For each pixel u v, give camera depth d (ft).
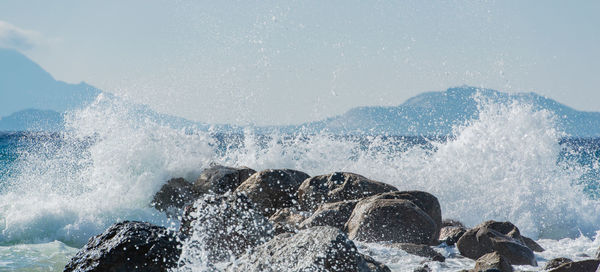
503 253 19.92
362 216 22.74
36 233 26.89
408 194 25.26
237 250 19.29
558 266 16.71
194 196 32.86
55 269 20.40
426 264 18.26
